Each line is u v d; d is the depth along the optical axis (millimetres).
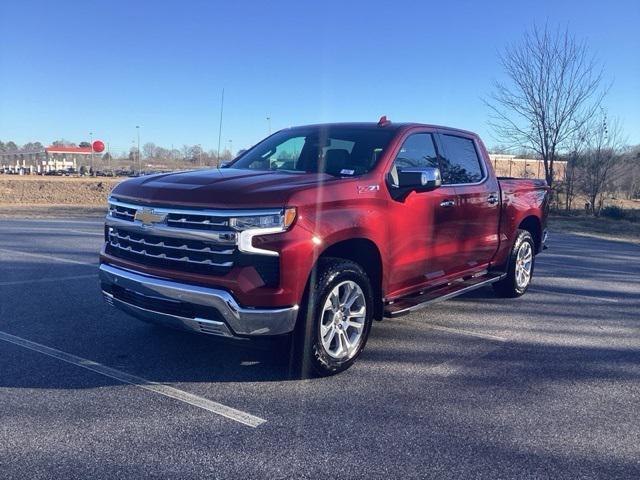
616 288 8758
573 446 3656
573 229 20781
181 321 4422
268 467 3316
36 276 8445
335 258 4719
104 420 3859
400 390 4496
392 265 5211
